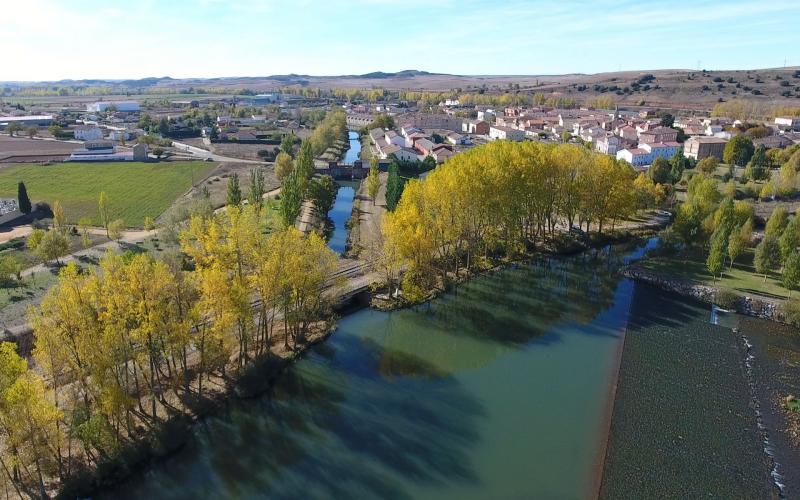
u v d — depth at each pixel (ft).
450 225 301.84
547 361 236.43
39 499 149.18
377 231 396.16
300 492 160.76
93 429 154.30
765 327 266.77
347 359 235.81
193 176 583.17
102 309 176.14
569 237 385.29
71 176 572.10
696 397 209.67
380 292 295.69
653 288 314.96
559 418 197.06
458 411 201.16
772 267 326.44
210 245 199.00
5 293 269.23
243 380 205.57
